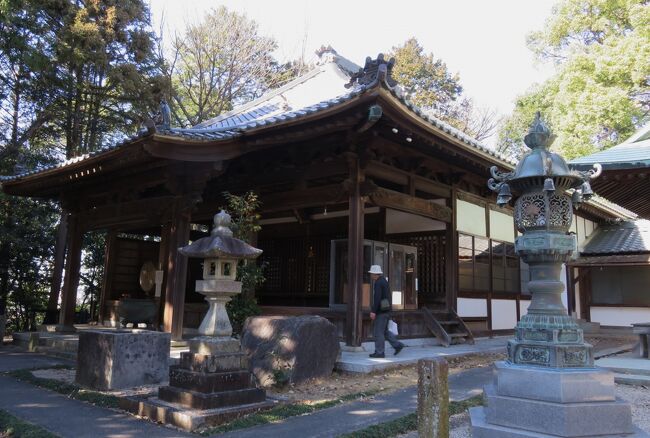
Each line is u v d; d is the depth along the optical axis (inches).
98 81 768.9
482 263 508.7
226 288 219.3
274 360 266.8
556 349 162.4
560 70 906.1
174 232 390.0
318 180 423.2
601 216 759.7
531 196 181.9
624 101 714.2
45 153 740.7
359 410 216.7
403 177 411.5
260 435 177.9
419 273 482.6
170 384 214.4
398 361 317.4
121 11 722.8
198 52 1013.8
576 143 764.0
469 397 246.2
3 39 593.6
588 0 847.7
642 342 376.8
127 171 422.6
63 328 479.2
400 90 294.7
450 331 448.1
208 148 353.1
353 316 347.3
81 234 506.9
